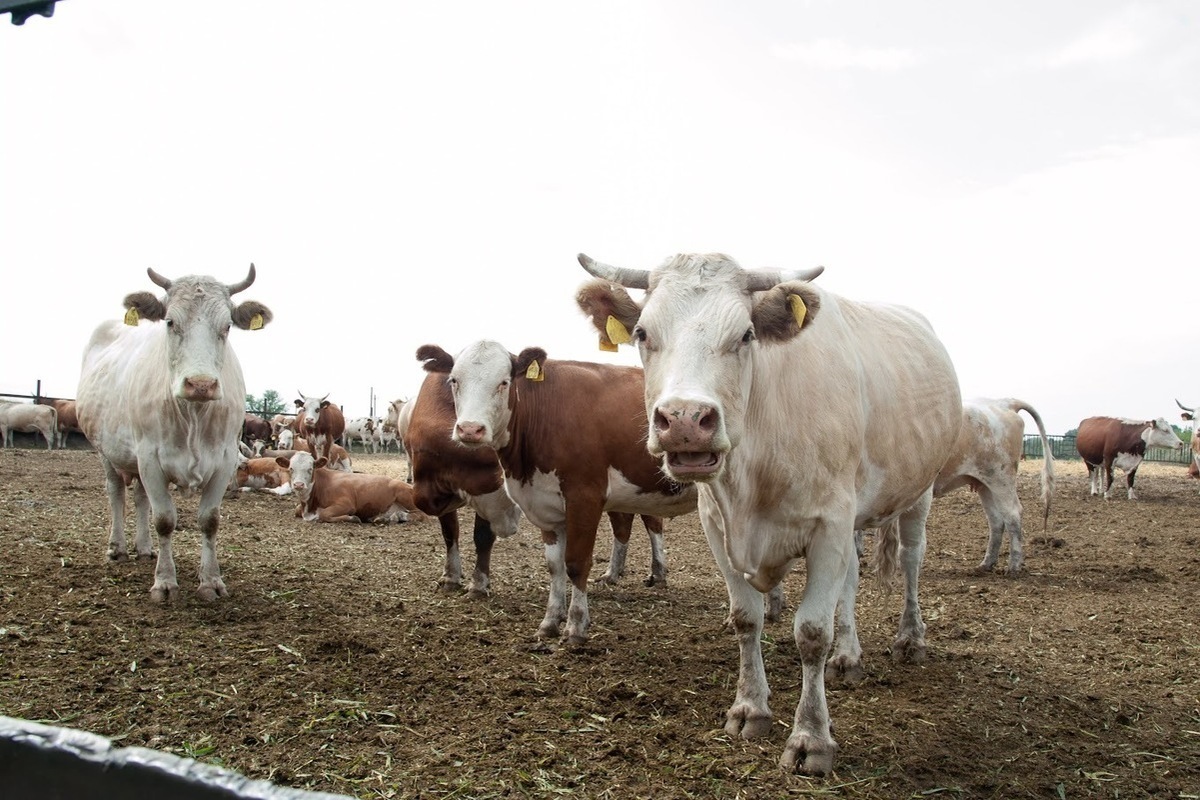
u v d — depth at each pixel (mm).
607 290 4609
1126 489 23875
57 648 5852
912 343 6082
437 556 10961
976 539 13633
